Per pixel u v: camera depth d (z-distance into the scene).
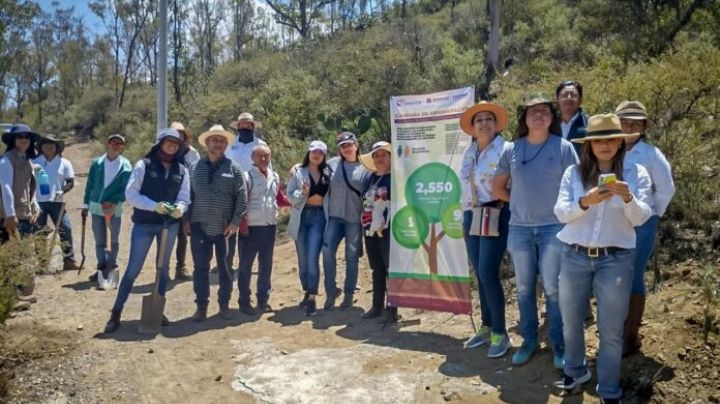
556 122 4.71
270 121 18.09
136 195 6.21
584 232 4.00
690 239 6.20
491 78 16.80
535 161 4.64
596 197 3.82
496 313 5.10
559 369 4.68
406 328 6.12
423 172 6.09
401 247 6.22
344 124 14.94
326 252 6.91
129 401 4.67
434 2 44.31
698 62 7.54
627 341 4.55
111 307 7.16
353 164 6.92
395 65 17.67
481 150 5.18
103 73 62.84
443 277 6.00
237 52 54.69
